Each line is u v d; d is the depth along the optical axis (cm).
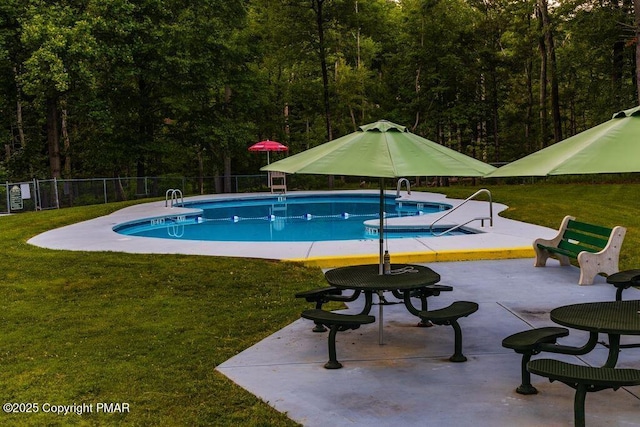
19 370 516
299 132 4381
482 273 916
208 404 436
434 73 3584
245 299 778
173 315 703
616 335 420
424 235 1471
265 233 1717
